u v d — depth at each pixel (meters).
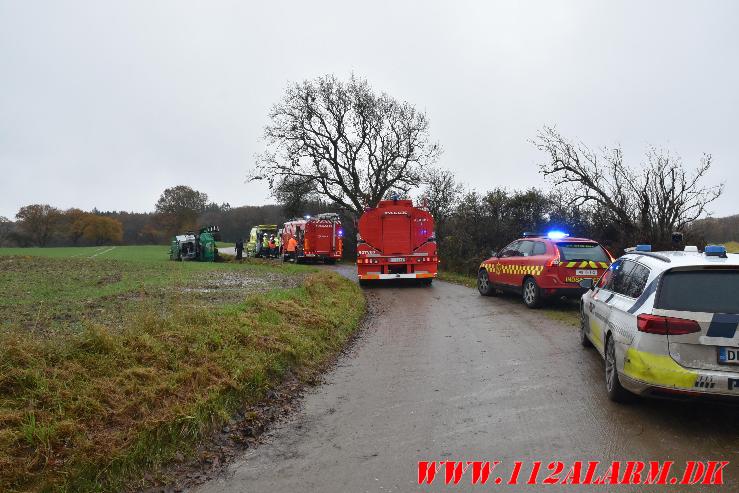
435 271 17.61
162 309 8.31
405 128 36.28
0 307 9.14
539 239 12.15
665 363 4.45
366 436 4.67
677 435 4.48
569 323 9.86
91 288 12.68
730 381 4.21
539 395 5.62
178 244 31.73
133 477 3.87
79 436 3.92
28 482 3.48
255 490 3.75
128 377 4.95
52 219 88.88
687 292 4.53
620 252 14.38
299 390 6.14
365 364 7.29
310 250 31.17
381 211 17.39
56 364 4.84
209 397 4.97
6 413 3.89
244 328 7.04
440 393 5.81
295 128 35.22
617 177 15.20
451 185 31.91
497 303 12.91
